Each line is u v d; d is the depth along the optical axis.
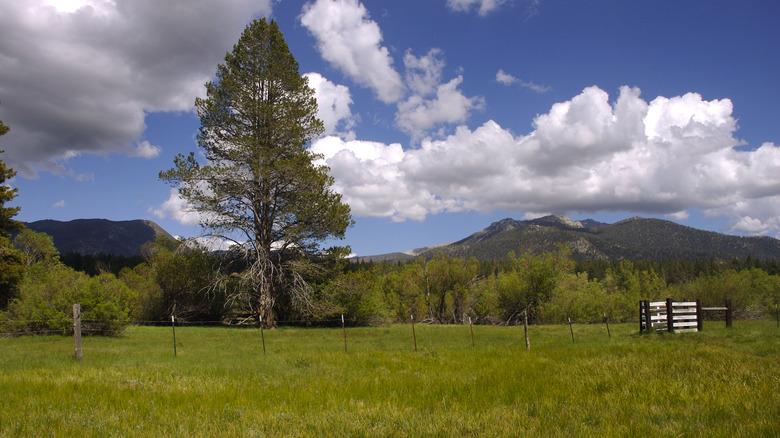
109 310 23.62
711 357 12.30
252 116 35.75
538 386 9.29
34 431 6.04
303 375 11.30
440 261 61.06
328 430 6.26
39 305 22.84
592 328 28.59
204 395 8.63
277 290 37.91
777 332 19.28
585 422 6.60
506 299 52.19
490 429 6.14
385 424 6.52
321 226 35.81
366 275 39.50
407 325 39.41
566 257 52.56
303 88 37.91
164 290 37.69
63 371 11.23
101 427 6.30
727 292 37.78
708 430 5.91
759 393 7.79
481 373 11.06
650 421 6.50
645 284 55.97
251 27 36.97
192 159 33.97
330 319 36.78
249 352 17.12
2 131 27.08
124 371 11.52
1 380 9.82
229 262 37.84
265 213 36.50
